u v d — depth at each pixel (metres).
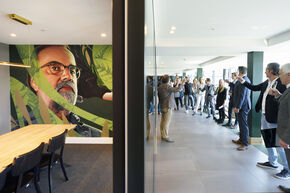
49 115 4.20
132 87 0.46
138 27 0.45
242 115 3.40
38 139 2.27
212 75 9.36
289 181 2.33
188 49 3.89
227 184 2.28
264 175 2.50
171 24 2.87
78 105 4.17
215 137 4.24
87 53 4.10
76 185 2.40
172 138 4.17
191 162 2.91
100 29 2.90
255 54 3.92
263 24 2.81
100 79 4.13
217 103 5.59
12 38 3.51
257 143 3.73
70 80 4.14
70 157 3.36
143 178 0.48
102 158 3.31
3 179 1.41
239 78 3.17
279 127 1.94
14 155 1.73
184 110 8.62
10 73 4.17
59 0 1.92
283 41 3.21
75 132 4.20
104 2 1.97
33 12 2.23
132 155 0.47
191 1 2.07
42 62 4.13
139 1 0.45
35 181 1.91
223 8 2.25
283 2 2.07
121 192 0.48
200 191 2.14
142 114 0.47
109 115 4.16
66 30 2.96
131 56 0.46
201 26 2.96
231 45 3.68
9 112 4.17
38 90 4.17
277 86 2.34
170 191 2.13
